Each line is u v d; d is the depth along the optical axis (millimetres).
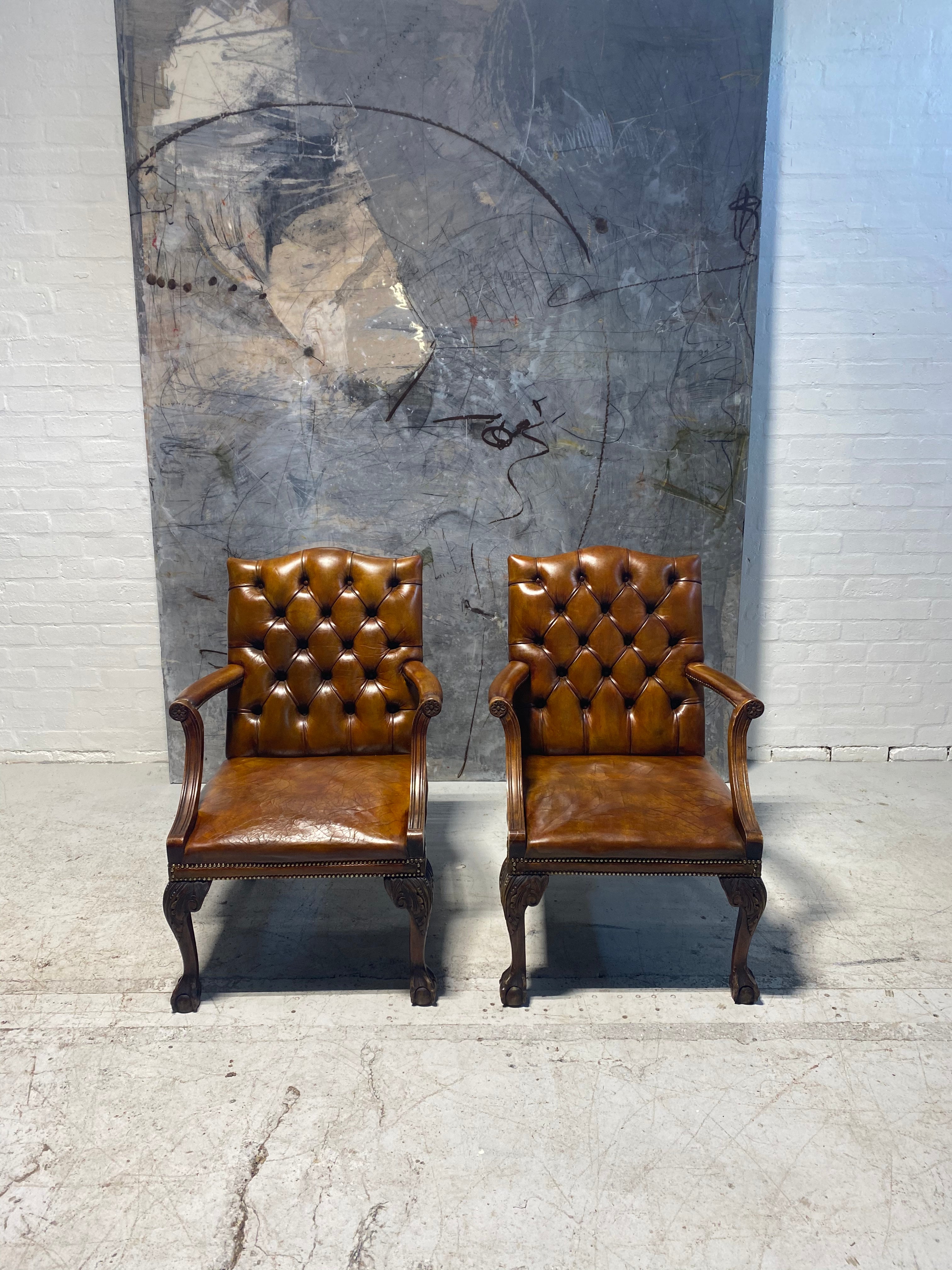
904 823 2701
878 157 2781
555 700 2150
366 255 2648
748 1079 1646
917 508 3004
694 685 2146
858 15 2697
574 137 2592
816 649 3121
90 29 2668
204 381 2713
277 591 2162
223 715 2941
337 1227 1342
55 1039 1752
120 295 2834
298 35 2514
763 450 2969
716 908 2260
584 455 2789
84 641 3082
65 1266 1280
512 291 2680
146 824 2695
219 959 2027
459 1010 1848
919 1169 1449
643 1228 1340
